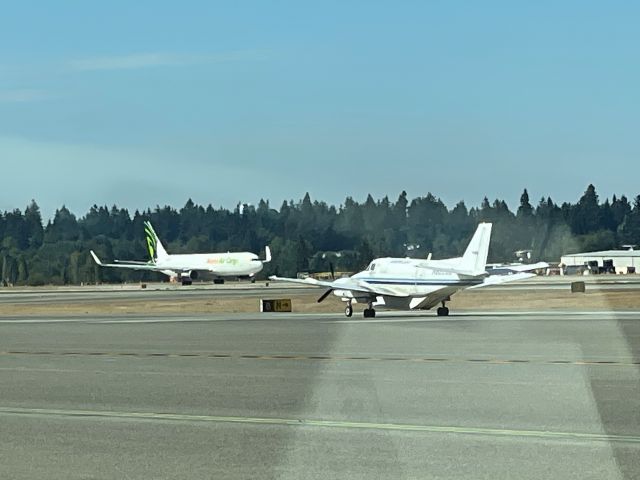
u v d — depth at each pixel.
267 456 16.05
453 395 23.20
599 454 15.87
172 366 31.23
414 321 54.88
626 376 26.70
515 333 43.62
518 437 17.52
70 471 14.97
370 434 18.03
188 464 15.45
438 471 14.80
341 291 62.88
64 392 24.84
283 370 29.33
